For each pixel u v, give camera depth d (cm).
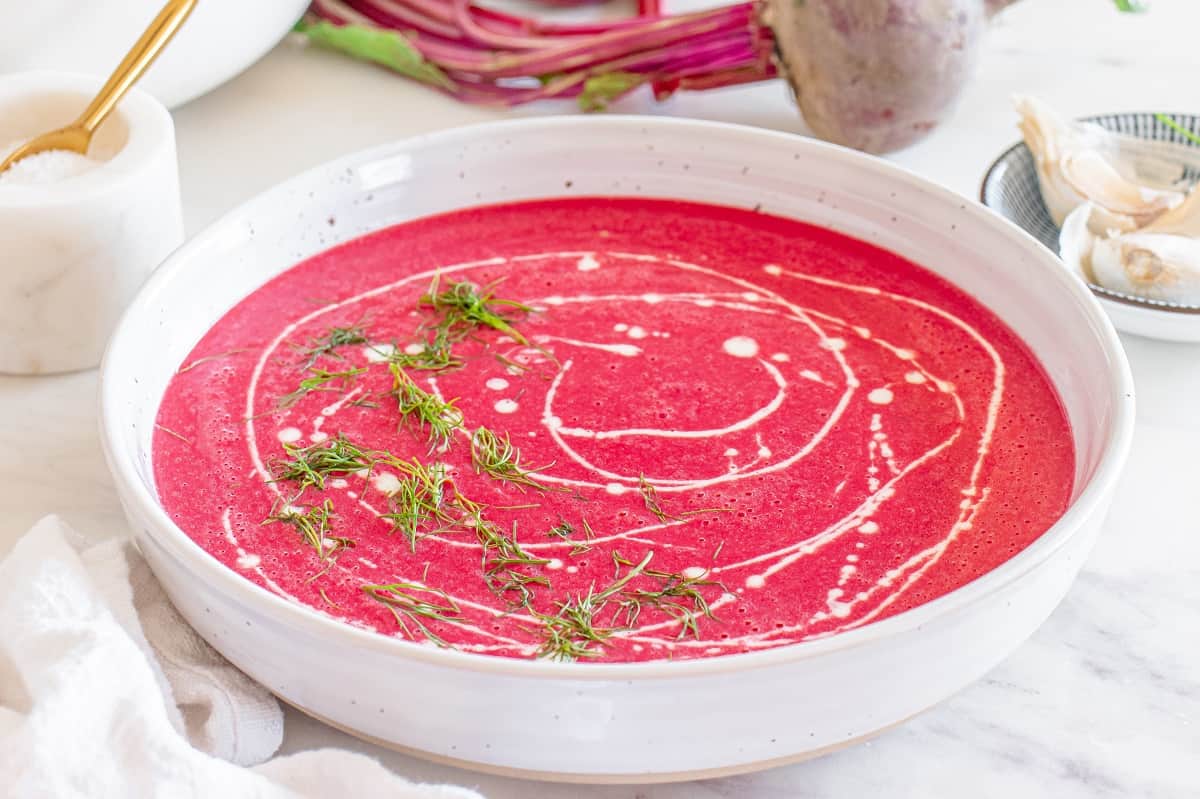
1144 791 62
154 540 61
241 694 62
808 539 65
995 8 84
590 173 79
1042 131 82
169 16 77
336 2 94
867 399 71
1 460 71
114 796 58
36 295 73
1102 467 63
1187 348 77
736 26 87
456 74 91
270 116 90
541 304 75
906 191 76
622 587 63
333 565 64
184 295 72
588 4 97
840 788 62
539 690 58
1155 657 66
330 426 70
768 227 78
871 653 58
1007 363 72
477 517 66
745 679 57
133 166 74
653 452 69
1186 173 84
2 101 77
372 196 77
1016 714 64
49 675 59
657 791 62
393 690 59
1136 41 97
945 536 65
